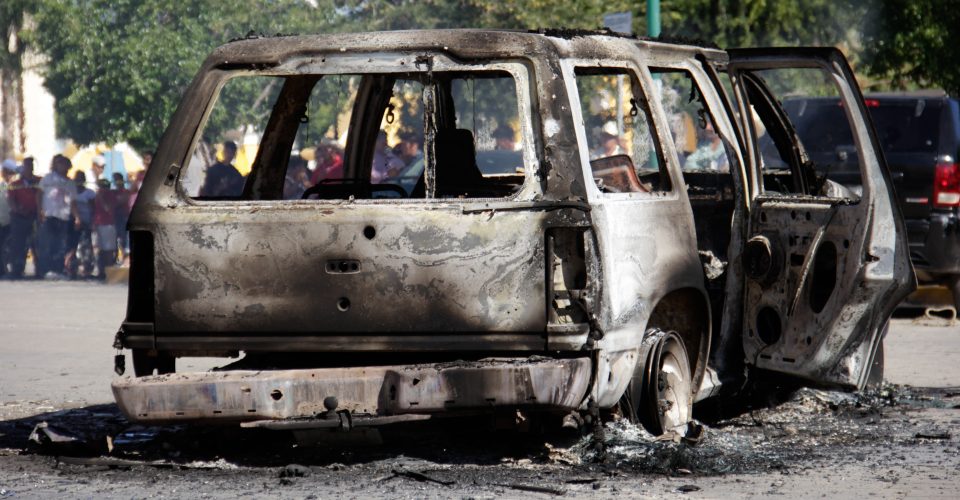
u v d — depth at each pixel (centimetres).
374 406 838
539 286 840
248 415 844
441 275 851
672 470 868
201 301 881
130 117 3528
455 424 938
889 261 1006
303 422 834
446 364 834
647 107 964
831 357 1017
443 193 1034
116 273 2917
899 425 1069
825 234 1017
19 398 1247
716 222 1255
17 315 2131
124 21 3553
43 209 3125
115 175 3094
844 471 878
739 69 1077
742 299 1044
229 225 877
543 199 843
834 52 1027
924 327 1878
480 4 3148
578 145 854
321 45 889
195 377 852
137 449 963
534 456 912
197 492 815
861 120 1018
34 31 3794
